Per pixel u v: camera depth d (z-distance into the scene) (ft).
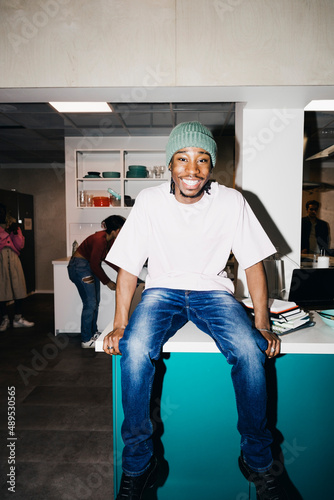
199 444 3.92
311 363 3.88
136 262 3.95
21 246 13.25
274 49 5.39
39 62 5.48
